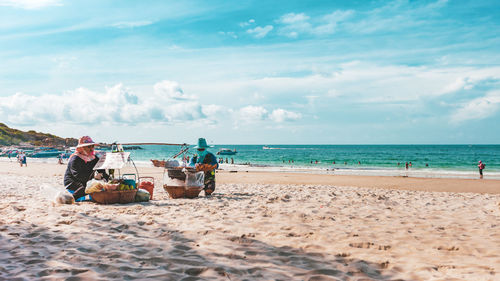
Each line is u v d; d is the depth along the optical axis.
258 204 8.45
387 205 8.87
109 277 3.38
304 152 123.25
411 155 93.00
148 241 4.79
